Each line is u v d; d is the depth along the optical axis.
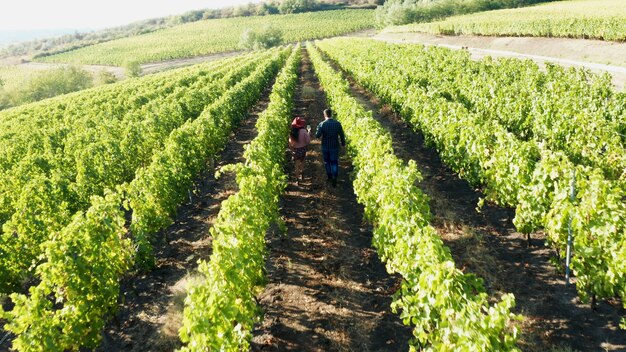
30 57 140.00
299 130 11.38
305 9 156.25
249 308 5.59
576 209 5.75
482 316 3.94
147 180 9.17
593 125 9.84
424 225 6.30
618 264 5.07
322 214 9.70
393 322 6.15
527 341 5.49
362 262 7.68
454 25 54.41
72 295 5.82
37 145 17.62
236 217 6.64
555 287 6.48
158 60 101.25
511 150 7.80
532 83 14.90
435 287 4.55
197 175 12.48
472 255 7.53
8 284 7.94
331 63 44.28
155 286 7.66
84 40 186.50
